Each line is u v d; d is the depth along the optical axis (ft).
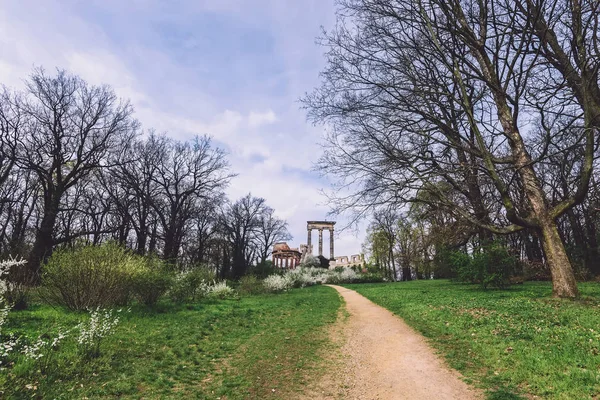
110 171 112.06
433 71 54.90
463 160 59.77
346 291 94.27
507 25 44.93
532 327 29.07
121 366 22.57
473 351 25.90
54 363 20.90
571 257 82.89
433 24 47.47
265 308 53.83
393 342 31.30
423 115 51.21
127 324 34.45
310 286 136.87
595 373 18.92
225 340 31.91
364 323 41.32
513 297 46.09
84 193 125.59
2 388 16.46
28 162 92.99
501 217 70.79
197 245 167.63
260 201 194.29
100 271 39.63
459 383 20.67
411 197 58.59
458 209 49.32
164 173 129.18
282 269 177.37
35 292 39.96
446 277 111.65
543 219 44.09
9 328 27.27
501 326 30.42
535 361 21.81
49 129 98.27
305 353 28.53
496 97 49.85
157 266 52.11
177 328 34.86
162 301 54.19
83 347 23.47
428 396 19.26
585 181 39.83
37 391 17.47
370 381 22.18
